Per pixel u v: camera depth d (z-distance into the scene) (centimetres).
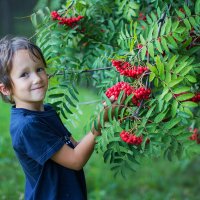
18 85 259
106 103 238
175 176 677
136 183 653
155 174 676
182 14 261
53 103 290
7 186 574
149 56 257
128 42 266
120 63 246
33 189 263
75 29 312
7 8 1538
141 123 231
